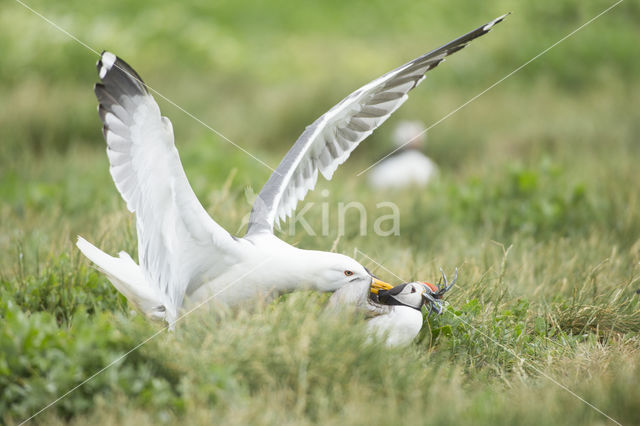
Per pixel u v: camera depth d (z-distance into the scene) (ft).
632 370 22.47
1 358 20.84
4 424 19.75
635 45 86.43
